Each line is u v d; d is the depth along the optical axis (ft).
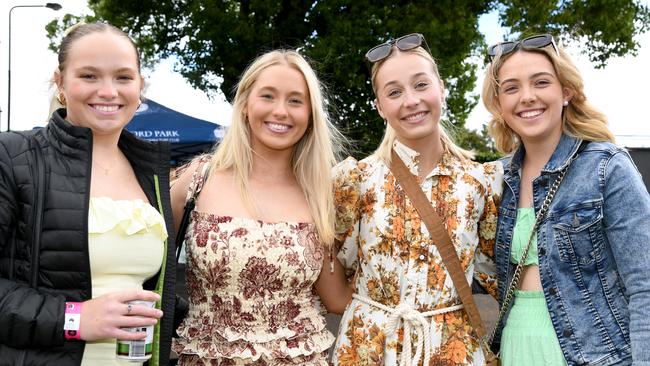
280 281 8.70
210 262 8.59
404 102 8.94
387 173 9.29
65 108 7.67
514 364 8.58
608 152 8.46
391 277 8.87
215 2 40.04
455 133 11.87
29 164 6.81
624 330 7.98
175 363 9.16
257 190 9.39
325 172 9.48
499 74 9.32
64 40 7.48
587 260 8.27
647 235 7.75
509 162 9.49
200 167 9.56
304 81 9.46
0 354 6.63
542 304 8.61
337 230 9.50
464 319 8.82
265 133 9.30
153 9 42.60
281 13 40.70
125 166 8.06
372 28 37.81
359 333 8.87
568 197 8.53
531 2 42.96
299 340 8.71
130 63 7.52
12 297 6.45
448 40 39.29
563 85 9.04
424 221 8.84
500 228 9.25
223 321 8.57
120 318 6.53
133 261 7.31
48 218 6.74
